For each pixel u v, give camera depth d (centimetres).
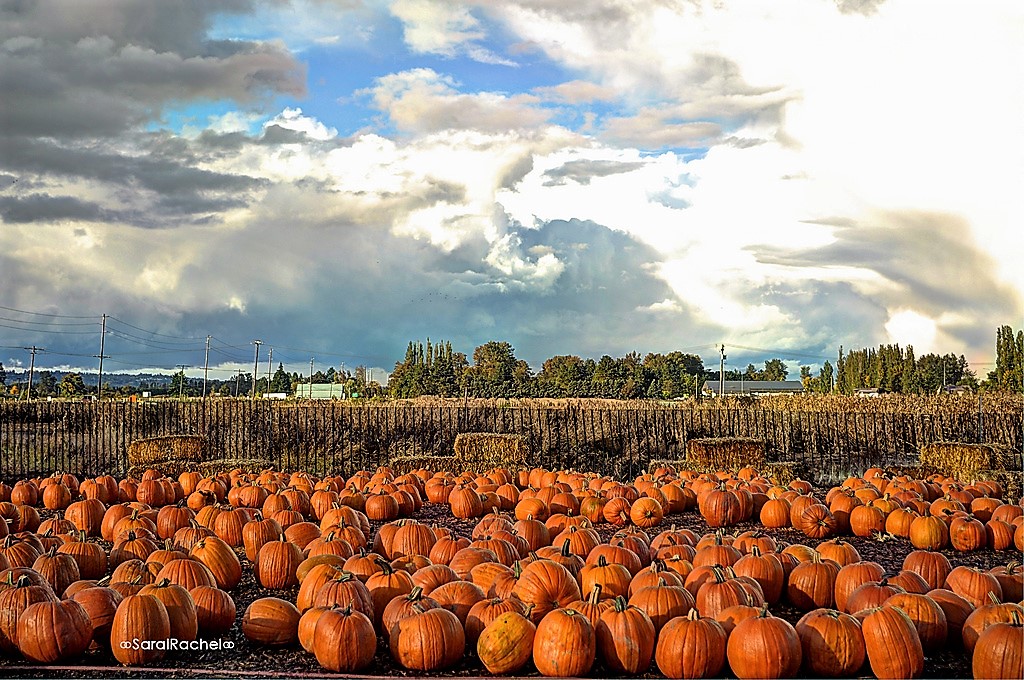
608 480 1609
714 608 746
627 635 676
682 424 2475
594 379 6819
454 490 1489
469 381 6481
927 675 682
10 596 719
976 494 1497
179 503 1617
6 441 2222
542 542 1127
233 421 2453
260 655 728
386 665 705
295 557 966
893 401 3459
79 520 1308
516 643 680
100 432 2378
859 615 700
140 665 695
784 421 2483
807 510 1309
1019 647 636
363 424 2497
